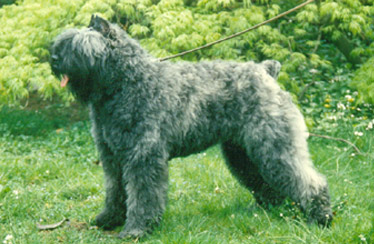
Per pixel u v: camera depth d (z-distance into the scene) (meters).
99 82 4.07
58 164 6.37
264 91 4.38
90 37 4.02
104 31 4.14
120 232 4.28
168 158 4.31
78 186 5.59
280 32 8.19
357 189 5.29
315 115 7.89
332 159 6.28
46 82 7.30
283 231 4.16
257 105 4.34
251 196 5.20
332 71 8.98
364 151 6.61
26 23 7.80
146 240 4.12
